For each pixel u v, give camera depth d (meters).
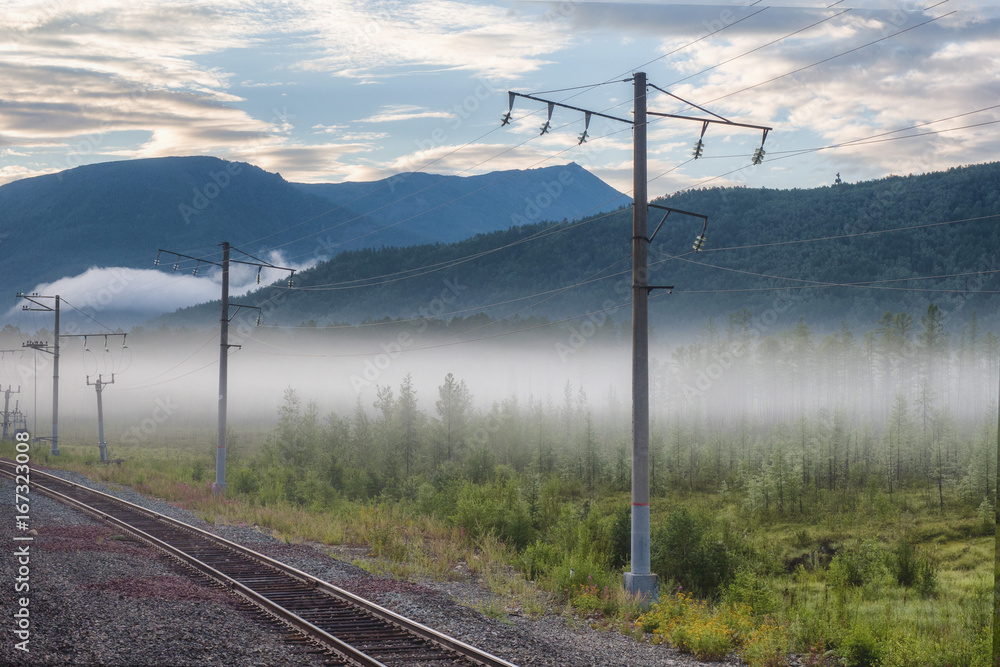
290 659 12.19
